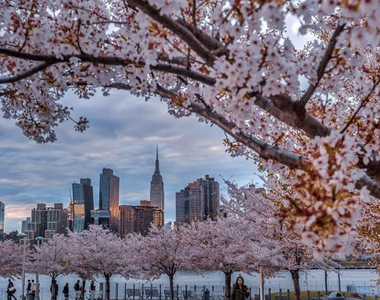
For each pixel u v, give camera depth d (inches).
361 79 208.4
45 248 1444.4
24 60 234.4
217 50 169.3
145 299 1370.6
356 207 135.3
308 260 688.4
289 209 146.2
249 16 155.0
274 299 1008.9
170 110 295.0
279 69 159.3
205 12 223.1
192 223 1091.3
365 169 170.1
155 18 161.5
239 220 872.3
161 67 187.2
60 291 1765.5
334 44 164.7
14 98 287.3
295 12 152.3
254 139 205.3
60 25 209.9
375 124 183.2
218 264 979.3
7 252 1537.9
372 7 108.0
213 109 221.9
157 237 1101.1
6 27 233.3
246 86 164.6
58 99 274.8
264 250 681.0
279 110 184.5
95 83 230.4
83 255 1253.7
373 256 498.3
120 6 268.7
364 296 789.9
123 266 1321.4
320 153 148.8
